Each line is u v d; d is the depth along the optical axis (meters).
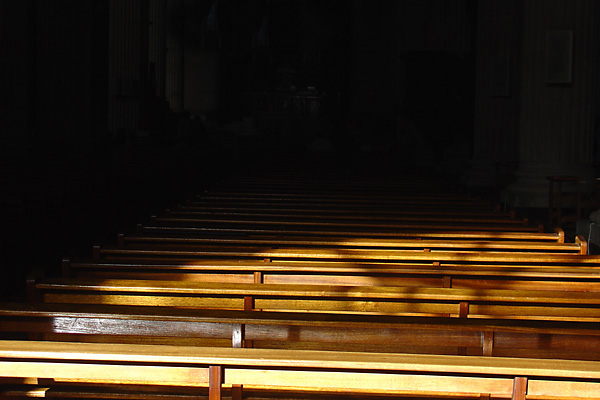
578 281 4.09
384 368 2.23
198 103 38.56
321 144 26.38
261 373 2.33
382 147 25.53
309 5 38.09
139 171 10.51
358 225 6.17
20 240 6.30
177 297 3.30
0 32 13.30
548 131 11.93
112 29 19.81
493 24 15.11
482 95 15.38
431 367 2.21
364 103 35.47
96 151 14.41
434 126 16.78
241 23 38.94
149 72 22.47
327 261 4.60
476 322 2.74
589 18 11.84
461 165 18.55
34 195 6.62
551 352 2.96
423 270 3.96
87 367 2.38
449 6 20.00
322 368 2.32
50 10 14.63
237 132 34.22
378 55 35.28
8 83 13.34
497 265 4.48
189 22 38.12
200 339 3.13
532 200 11.79
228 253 4.54
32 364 2.39
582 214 10.88
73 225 7.54
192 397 2.81
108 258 4.33
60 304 2.93
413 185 10.34
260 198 8.28
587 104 11.93
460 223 6.57
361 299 3.25
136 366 2.36
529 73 12.12
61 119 14.74
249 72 38.75
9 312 2.83
